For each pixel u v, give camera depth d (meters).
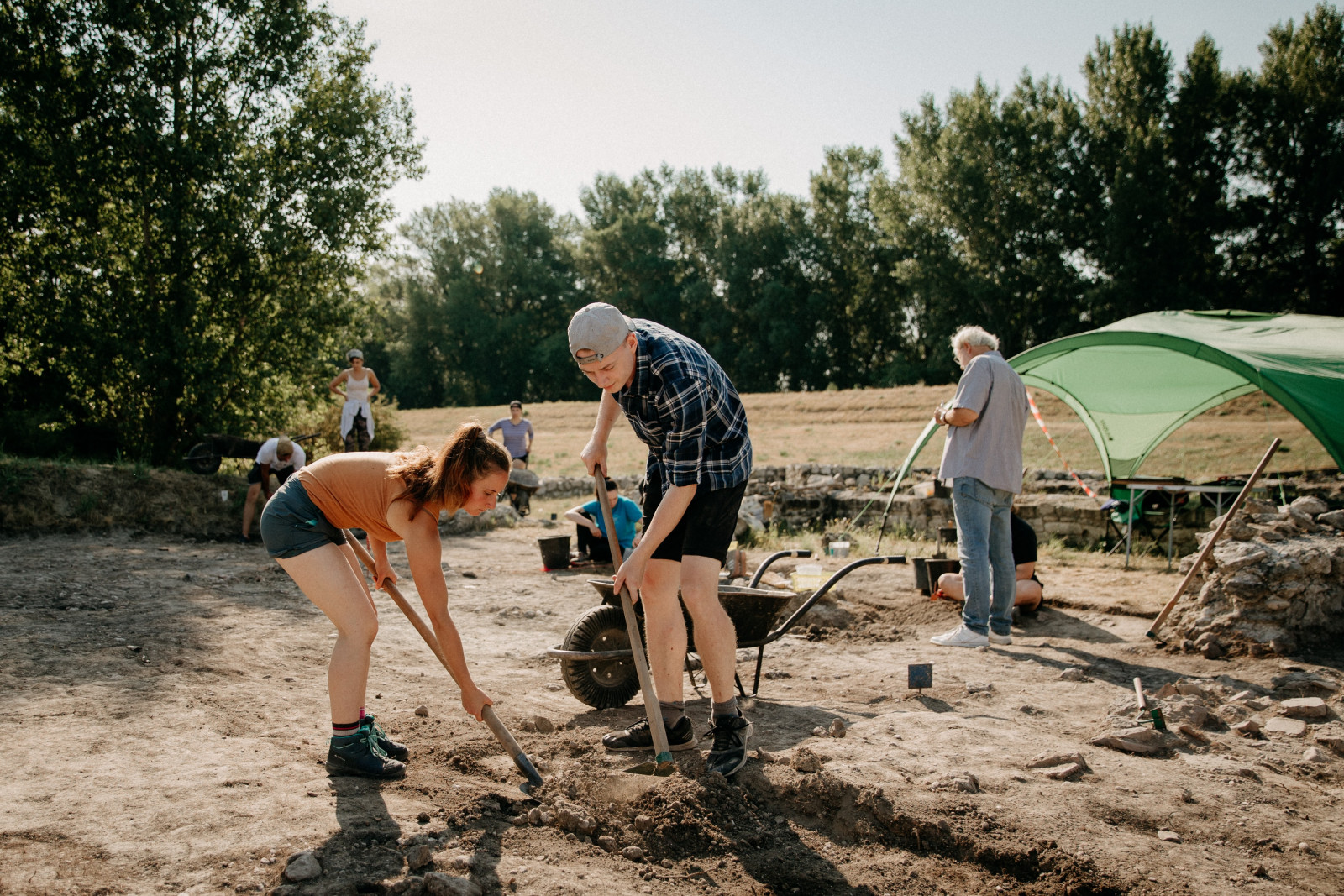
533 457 26.62
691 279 66.31
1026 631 6.24
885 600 7.07
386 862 2.58
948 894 2.61
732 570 7.98
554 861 2.70
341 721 3.25
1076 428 23.89
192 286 15.70
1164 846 2.82
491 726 3.29
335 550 3.27
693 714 4.25
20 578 7.09
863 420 32.34
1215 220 40.00
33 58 14.48
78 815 2.80
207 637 5.38
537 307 69.38
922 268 46.00
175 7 14.77
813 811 3.11
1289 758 3.70
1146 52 40.47
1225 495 10.38
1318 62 38.59
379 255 17.80
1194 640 5.50
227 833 2.70
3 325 15.45
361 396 13.32
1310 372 6.88
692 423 3.16
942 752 3.60
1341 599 5.49
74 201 14.88
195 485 11.63
